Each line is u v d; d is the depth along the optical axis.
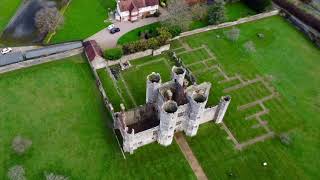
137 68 101.31
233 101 95.69
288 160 83.75
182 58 106.00
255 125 90.44
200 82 99.38
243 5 129.12
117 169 78.44
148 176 77.94
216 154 83.44
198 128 88.44
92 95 92.94
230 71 103.94
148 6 115.88
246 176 80.06
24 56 99.62
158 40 103.12
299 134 89.56
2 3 119.06
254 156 83.81
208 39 113.44
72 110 88.88
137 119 86.06
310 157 84.88
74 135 83.69
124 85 96.31
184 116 81.56
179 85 81.31
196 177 78.81
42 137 82.62
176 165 80.50
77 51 103.06
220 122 90.31
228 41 113.50
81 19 115.62
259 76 103.56
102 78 97.44
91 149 81.38
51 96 91.56
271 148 85.81
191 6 121.12
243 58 108.56
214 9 114.88
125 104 91.50
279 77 103.94
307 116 94.12
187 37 113.12
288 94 99.31
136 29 114.12
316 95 100.12
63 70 98.44
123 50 100.75
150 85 79.81
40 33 109.44
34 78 95.50
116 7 120.19
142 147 83.06
